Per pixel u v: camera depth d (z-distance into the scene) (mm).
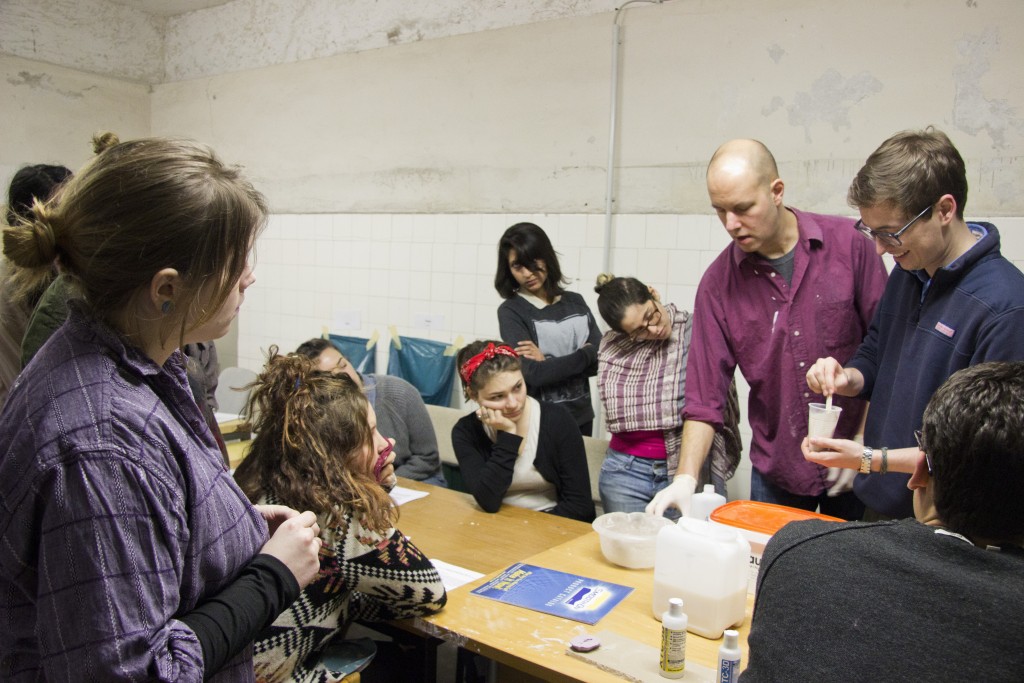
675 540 1502
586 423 3225
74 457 764
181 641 816
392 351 4359
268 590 931
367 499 1508
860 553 932
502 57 3914
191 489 861
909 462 1616
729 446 2488
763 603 976
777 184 2008
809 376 1873
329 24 4613
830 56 3041
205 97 5250
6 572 809
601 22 3584
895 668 847
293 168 4863
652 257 3531
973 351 1635
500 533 2135
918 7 2854
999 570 867
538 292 3299
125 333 852
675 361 2619
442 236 4211
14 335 1486
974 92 2787
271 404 1586
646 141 3506
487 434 2520
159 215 792
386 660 1939
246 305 5195
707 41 3311
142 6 5242
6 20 4664
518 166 3902
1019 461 884
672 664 1300
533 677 1590
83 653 752
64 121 5000
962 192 1619
